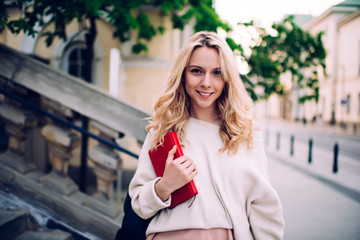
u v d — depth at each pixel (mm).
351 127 24234
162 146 1082
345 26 24641
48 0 2576
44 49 5266
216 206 1047
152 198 985
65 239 1822
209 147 1120
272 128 27250
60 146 2135
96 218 2000
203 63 1064
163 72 5891
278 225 1056
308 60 3775
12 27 2393
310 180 6297
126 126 1981
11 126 2111
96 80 5672
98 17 3084
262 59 3582
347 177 6121
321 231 3510
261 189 1055
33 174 2119
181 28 3936
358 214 4109
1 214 1804
